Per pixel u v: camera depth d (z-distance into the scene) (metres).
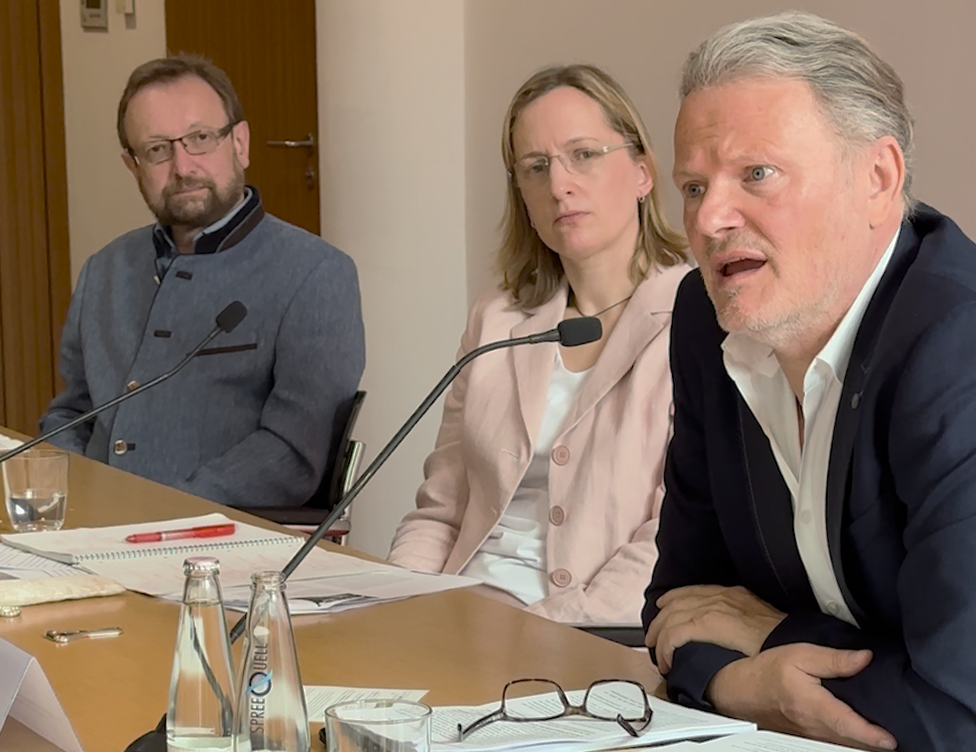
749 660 1.59
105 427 3.96
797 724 1.51
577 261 2.92
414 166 5.38
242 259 3.91
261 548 2.45
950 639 1.38
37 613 1.96
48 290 7.48
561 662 1.77
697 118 1.54
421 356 5.46
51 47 7.35
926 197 3.46
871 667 1.48
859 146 1.51
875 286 1.57
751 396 1.72
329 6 5.40
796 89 1.49
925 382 1.45
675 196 4.38
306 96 6.47
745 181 1.51
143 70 4.03
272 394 3.79
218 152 3.90
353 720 1.15
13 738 1.43
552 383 2.90
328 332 3.80
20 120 7.34
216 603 1.29
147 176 3.92
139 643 1.80
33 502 2.55
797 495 1.67
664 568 1.92
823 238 1.51
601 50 4.71
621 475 2.74
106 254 4.17
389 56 5.32
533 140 2.91
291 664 1.22
